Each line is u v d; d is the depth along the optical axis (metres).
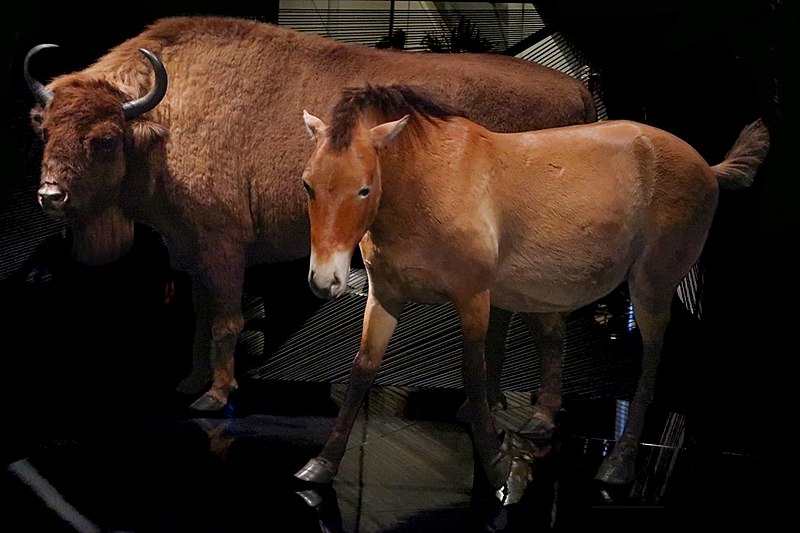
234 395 3.94
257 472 3.06
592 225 3.03
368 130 2.73
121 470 3.03
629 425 3.24
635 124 3.22
